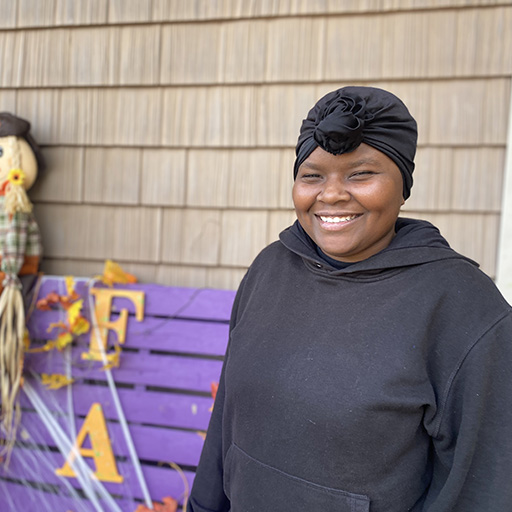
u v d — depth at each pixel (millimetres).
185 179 1662
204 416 1534
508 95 1423
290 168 1583
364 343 729
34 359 1639
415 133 768
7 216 1563
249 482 800
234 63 1600
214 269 1654
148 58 1660
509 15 1409
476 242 1465
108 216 1722
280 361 781
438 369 721
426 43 1467
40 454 1646
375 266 760
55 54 1724
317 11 1526
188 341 1540
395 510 739
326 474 737
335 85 1535
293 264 888
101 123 1707
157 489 1572
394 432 705
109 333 1598
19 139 1586
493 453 702
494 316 717
